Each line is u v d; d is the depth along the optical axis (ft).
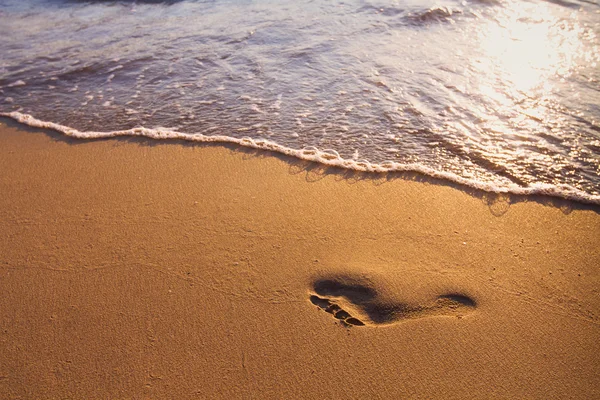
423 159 11.51
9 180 11.43
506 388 6.59
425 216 9.74
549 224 9.43
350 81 15.12
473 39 17.63
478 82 14.75
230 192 10.66
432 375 6.77
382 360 6.98
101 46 19.40
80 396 6.61
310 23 19.57
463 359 6.97
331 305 7.90
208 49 18.13
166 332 7.48
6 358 7.15
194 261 8.82
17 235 9.66
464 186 10.55
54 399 6.57
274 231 9.46
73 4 25.34
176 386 6.70
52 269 8.77
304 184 10.84
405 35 18.08
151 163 11.85
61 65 17.89
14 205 10.54
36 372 6.95
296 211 10.00
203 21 21.01
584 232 9.20
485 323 7.50
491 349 7.10
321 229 9.48
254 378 6.78
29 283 8.49
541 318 7.55
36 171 11.76
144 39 19.71
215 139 12.67
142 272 8.63
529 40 17.49
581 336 7.25
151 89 15.70
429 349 7.13
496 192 10.34
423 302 7.88
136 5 24.25
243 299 8.02
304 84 15.17
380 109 13.60
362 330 7.45
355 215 9.83
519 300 7.86
